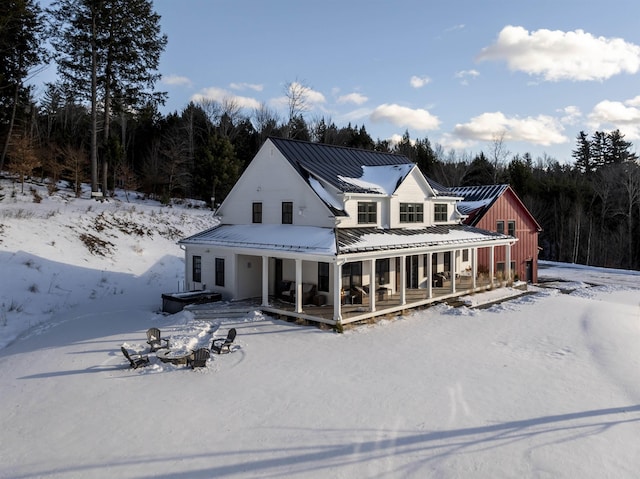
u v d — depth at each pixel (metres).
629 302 24.95
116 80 39.62
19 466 7.63
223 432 8.77
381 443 8.37
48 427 9.03
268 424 9.09
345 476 7.33
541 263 48.91
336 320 16.38
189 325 16.69
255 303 19.69
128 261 28.02
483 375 11.99
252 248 19.16
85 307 20.42
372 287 18.19
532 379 11.75
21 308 18.42
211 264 21.70
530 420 9.34
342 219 19.19
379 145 77.00
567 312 20.72
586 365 12.98
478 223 29.81
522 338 15.91
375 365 12.72
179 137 55.91
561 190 60.09
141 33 38.94
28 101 41.78
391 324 17.70
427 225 24.41
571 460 7.83
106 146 38.38
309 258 17.16
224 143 46.97
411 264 23.95
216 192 46.31
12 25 33.72
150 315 18.78
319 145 23.92
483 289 24.98
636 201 53.94
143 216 35.03
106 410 9.77
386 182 22.70
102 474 7.38
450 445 8.31
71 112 66.69
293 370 12.23
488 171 66.44
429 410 9.77
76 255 25.41
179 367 12.42
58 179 43.03
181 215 38.72
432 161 68.75
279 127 66.69
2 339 15.54
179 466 7.60
